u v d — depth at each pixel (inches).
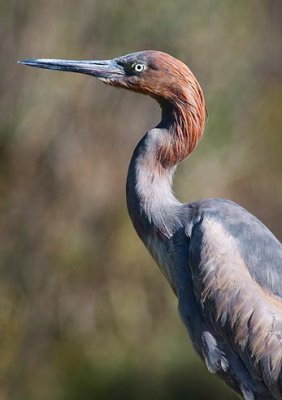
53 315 655.1
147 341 653.3
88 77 630.5
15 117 634.8
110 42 632.4
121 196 639.8
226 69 641.0
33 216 647.1
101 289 650.2
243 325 314.2
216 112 634.8
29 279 652.1
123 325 652.7
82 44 632.4
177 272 328.2
